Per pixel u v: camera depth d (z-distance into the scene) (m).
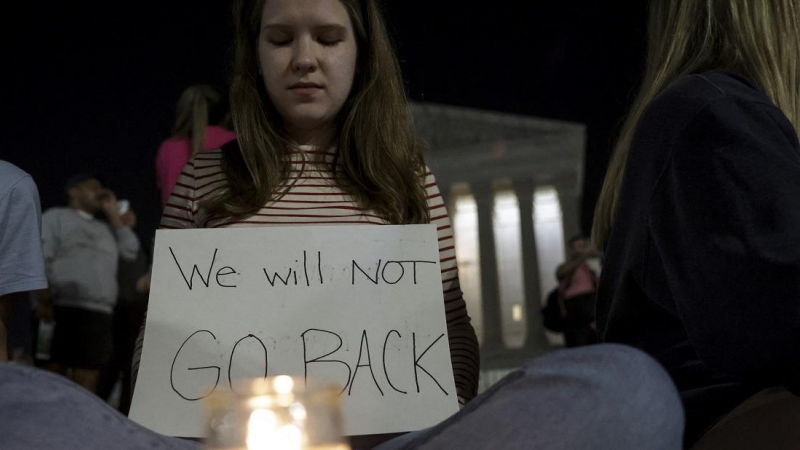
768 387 1.16
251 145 1.70
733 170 1.14
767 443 1.10
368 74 1.79
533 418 1.06
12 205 2.06
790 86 1.37
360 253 1.50
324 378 1.39
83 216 4.13
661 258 1.20
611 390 1.05
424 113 18.16
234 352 1.40
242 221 1.64
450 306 1.71
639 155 1.27
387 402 1.38
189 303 1.43
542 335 18.91
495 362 18.28
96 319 4.05
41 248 2.10
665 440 1.08
